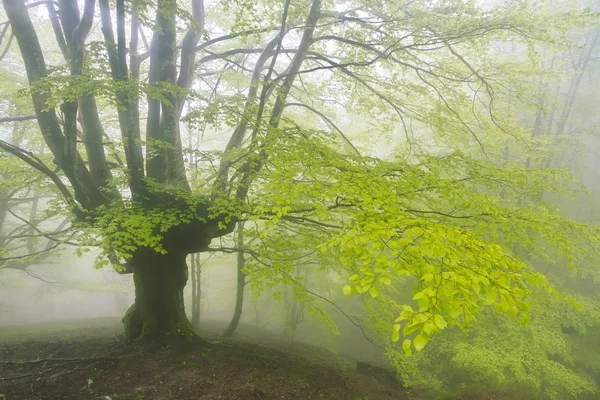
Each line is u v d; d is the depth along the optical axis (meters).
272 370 6.45
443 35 6.95
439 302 2.31
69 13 6.27
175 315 7.40
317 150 5.12
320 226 6.95
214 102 6.15
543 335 9.02
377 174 4.83
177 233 6.85
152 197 6.65
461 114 9.16
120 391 5.15
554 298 9.60
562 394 8.84
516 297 2.42
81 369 5.85
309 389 6.02
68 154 6.02
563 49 6.93
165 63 6.59
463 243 2.99
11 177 9.72
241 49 8.29
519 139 8.08
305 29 7.43
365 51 8.04
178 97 6.70
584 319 9.77
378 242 2.75
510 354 8.74
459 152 5.43
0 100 9.23
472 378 8.94
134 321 7.44
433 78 9.10
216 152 7.05
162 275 7.21
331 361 10.16
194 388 5.27
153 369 5.93
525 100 8.29
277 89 6.44
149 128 7.00
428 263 2.85
